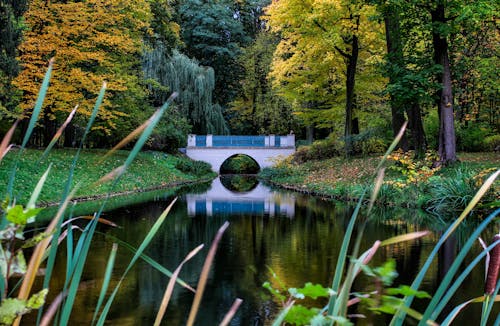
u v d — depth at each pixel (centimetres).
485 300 117
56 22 1752
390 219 1050
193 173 3019
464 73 2011
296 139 4119
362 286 523
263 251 734
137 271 607
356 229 923
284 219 1106
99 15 1839
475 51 2077
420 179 1338
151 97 3097
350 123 2258
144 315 445
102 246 759
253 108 4272
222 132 3706
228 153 3597
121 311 455
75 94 1762
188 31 4253
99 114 1948
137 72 2491
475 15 1259
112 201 1467
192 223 1048
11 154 1527
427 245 750
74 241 779
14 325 105
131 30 2228
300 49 2164
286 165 2750
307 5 1925
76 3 1766
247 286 544
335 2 1761
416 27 1580
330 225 999
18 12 1359
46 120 2022
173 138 3228
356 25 1920
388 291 91
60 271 592
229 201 1573
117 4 1906
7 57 1284
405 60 1527
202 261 670
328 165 2322
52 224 95
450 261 635
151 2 2536
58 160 1708
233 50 4347
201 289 97
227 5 4691
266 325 418
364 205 1352
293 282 551
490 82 2070
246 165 4097
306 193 1873
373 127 2322
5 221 90
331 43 1878
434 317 100
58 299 101
